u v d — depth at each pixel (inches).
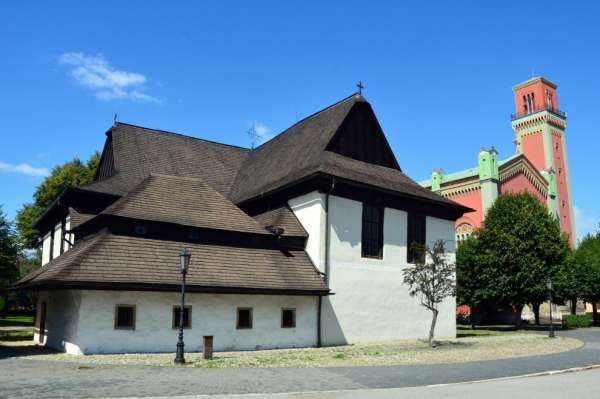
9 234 1173.7
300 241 924.0
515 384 482.9
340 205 933.8
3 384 439.2
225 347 765.9
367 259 960.3
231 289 756.6
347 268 926.4
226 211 888.3
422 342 942.4
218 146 1317.7
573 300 1875.0
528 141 2728.8
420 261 949.2
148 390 418.3
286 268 855.1
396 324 987.9
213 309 766.5
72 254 746.2
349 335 911.0
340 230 927.0
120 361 607.8
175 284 713.6
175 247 778.8
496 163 2037.4
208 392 416.8
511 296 1395.2
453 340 1000.9
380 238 997.2
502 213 1457.9
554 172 2386.8
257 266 826.2
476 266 1444.4
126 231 757.3
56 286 653.3
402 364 621.3
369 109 1112.2
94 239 749.9
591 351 799.7
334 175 902.4
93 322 676.1
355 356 700.7
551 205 2315.5
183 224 799.1
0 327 1331.2
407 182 1116.5
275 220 932.0
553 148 2672.2
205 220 836.0
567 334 1207.6
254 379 489.1
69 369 534.9
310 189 929.5
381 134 1131.3
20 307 2263.8
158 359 634.8
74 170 1845.5
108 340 682.2
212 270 771.4
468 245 1577.3
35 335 903.7
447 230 1130.7
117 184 1011.9
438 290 904.3
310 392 429.4
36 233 1798.7
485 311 1823.3
